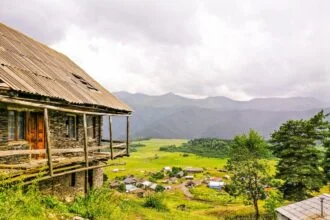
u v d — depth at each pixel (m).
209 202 82.88
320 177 48.94
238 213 58.84
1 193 13.98
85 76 31.64
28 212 15.66
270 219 50.84
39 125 20.80
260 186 53.62
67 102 19.88
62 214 18.45
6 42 21.97
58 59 29.53
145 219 27.14
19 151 14.89
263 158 58.06
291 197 48.78
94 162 28.95
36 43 28.88
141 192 93.44
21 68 18.83
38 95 17.20
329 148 49.62
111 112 28.22
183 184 127.06
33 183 15.95
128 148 29.56
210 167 167.62
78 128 26.23
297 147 48.16
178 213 36.28
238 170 53.75
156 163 190.88
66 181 24.58
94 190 23.39
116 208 23.53
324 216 22.73
